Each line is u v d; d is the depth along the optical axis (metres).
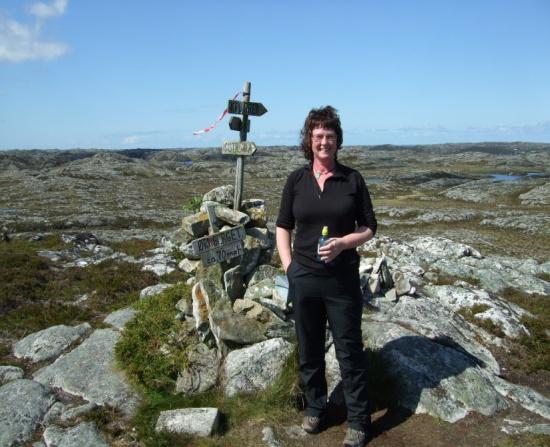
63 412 2.86
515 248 15.32
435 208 27.47
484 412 2.69
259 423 2.60
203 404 2.82
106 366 3.36
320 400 2.52
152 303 4.04
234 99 3.40
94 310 5.17
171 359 3.14
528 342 3.98
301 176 2.38
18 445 2.62
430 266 6.42
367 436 2.44
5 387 3.13
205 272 3.58
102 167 50.34
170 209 23.81
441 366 2.99
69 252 8.38
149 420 2.70
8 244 9.49
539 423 2.67
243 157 3.60
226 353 3.13
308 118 2.34
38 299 5.52
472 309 4.49
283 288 3.17
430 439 2.45
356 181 2.29
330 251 2.16
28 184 33.72
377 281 4.19
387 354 3.05
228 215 3.60
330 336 3.23
